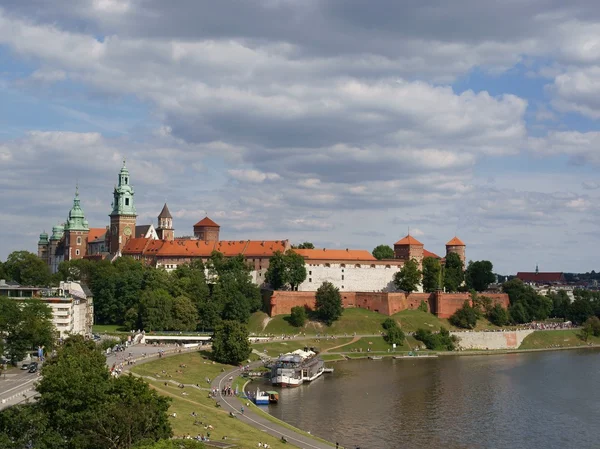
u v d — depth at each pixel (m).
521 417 177.25
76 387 110.69
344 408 182.62
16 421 102.31
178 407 157.12
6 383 151.62
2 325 175.38
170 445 98.50
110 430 104.38
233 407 170.25
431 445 150.75
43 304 197.75
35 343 184.12
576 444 154.38
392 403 190.00
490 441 155.25
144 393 118.06
